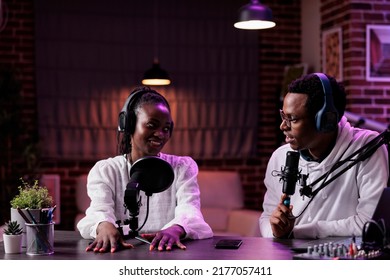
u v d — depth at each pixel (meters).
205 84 6.44
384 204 1.90
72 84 6.18
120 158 2.43
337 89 2.28
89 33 6.20
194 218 2.27
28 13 6.17
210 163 6.54
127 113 2.24
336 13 5.78
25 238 2.08
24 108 6.18
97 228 2.15
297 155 2.20
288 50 6.67
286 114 2.25
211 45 6.45
